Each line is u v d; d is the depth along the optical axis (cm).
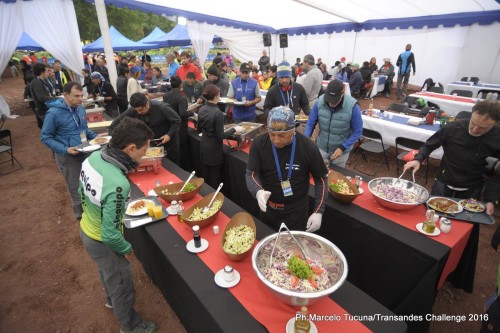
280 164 167
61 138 287
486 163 200
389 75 1018
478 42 839
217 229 171
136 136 134
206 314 125
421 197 201
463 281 217
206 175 348
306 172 172
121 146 135
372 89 973
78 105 288
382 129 445
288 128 143
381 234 178
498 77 830
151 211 187
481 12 615
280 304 123
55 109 277
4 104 789
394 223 186
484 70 849
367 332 110
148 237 181
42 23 584
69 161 295
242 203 339
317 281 120
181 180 248
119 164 137
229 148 348
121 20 2420
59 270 265
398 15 724
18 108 930
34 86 507
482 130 188
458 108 545
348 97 263
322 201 168
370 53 1097
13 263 274
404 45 1011
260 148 170
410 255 165
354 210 202
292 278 121
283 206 180
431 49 945
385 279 187
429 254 155
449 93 710
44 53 1842
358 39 1100
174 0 612
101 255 157
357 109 261
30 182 440
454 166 214
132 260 271
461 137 203
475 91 673
